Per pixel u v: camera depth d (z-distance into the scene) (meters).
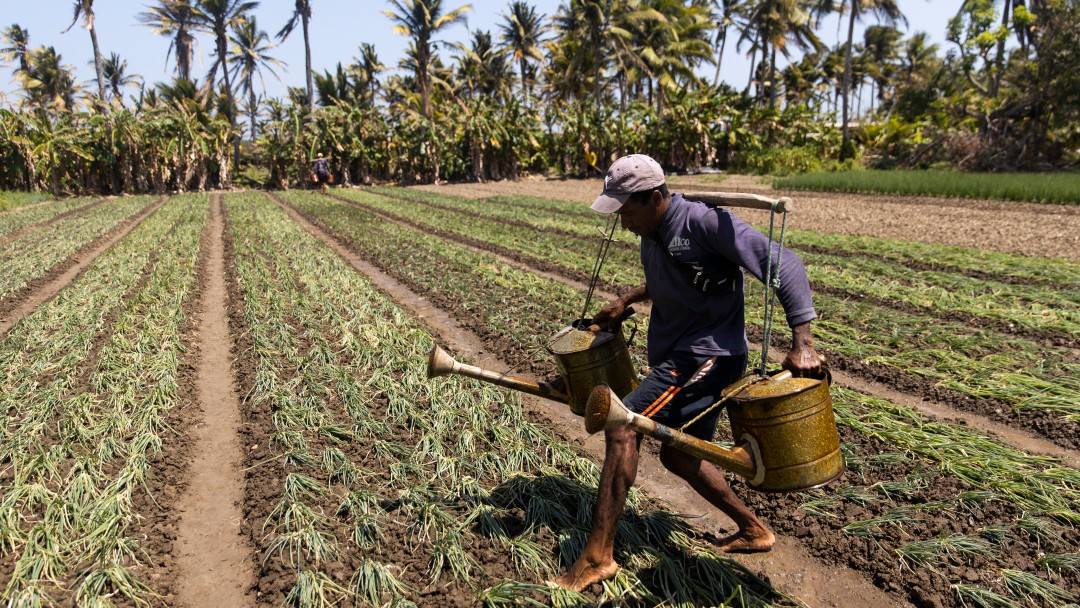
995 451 4.29
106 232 16.39
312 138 34.00
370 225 16.58
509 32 48.94
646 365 6.00
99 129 30.80
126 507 3.81
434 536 3.53
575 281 10.17
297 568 3.28
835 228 14.89
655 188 2.85
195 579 3.32
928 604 3.01
